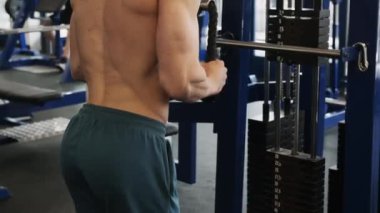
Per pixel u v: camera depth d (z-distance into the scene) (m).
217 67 1.79
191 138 3.63
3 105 4.00
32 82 4.92
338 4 4.46
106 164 1.67
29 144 4.39
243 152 2.36
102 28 1.74
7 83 3.98
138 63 1.68
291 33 1.97
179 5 1.57
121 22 1.67
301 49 1.89
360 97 1.86
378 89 1.85
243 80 2.29
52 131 4.61
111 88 1.72
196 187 3.62
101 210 1.74
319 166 2.07
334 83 4.84
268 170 2.19
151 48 1.66
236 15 2.22
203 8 1.82
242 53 2.26
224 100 2.33
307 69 2.41
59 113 5.54
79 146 1.71
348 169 1.94
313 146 2.07
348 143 1.92
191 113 2.42
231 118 2.33
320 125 2.50
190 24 1.58
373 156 1.89
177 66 1.55
